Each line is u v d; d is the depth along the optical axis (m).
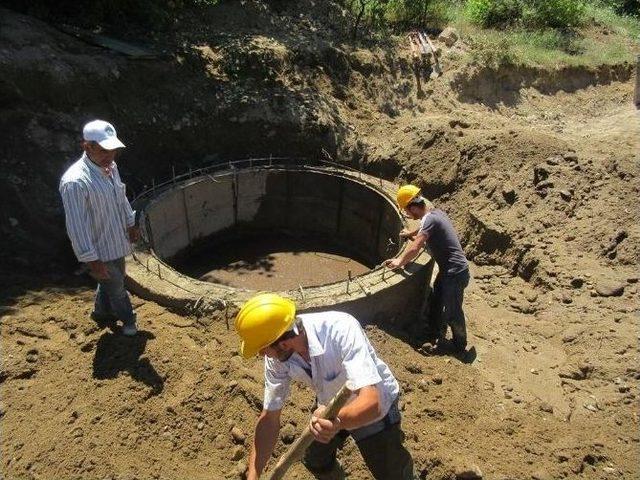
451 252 5.06
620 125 9.00
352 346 2.65
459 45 10.17
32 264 5.68
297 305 5.04
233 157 7.76
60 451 3.80
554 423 4.45
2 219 5.84
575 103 10.47
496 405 4.62
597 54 11.23
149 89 7.30
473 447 4.14
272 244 8.20
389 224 7.25
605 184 6.75
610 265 6.09
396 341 5.20
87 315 4.94
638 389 4.75
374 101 8.85
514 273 6.67
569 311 5.76
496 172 7.45
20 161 6.16
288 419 4.13
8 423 3.96
